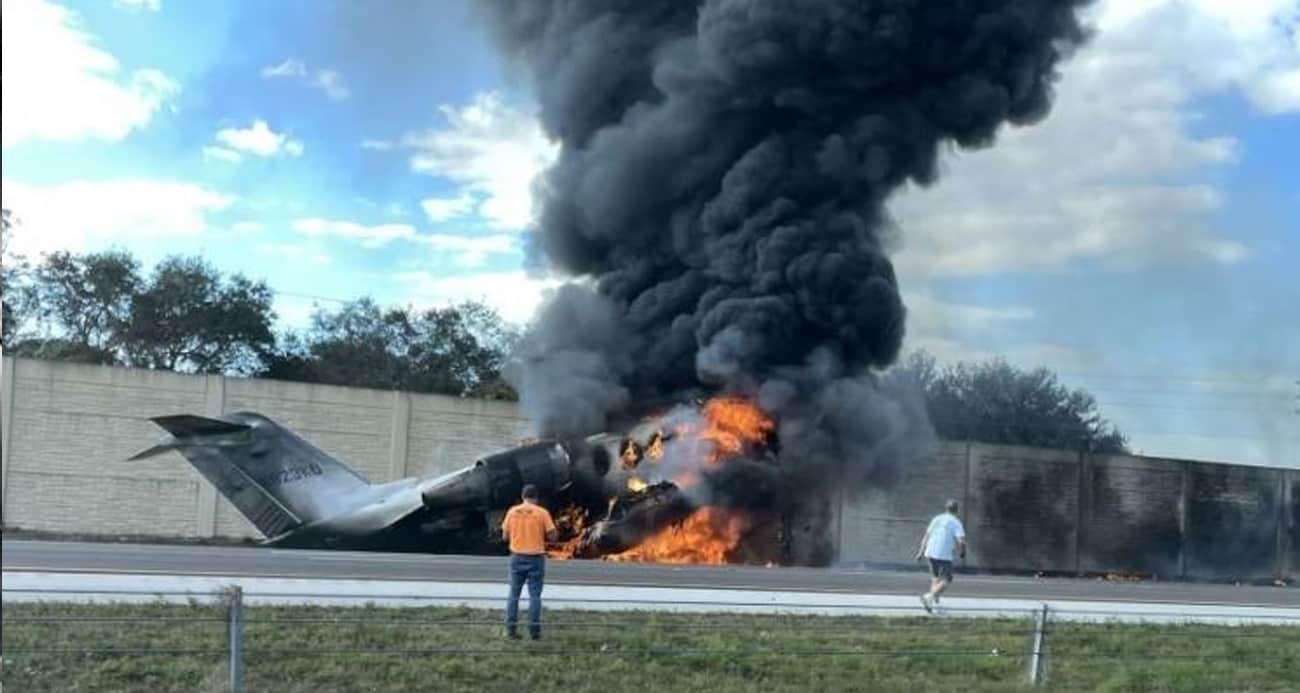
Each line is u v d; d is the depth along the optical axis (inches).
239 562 812.6
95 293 2121.1
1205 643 637.9
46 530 1263.5
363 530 1187.3
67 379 1282.0
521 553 510.6
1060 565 1674.5
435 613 557.0
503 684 439.2
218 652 437.1
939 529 715.4
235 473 1179.3
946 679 502.0
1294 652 630.5
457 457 1418.6
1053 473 1681.8
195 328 2148.1
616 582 784.3
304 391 1359.5
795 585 859.4
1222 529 1814.7
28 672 403.9
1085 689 505.0
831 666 505.0
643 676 466.0
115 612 509.4
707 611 631.8
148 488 1306.6
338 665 439.8
